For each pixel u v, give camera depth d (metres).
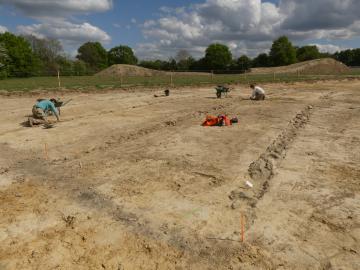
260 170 7.12
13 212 5.58
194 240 4.71
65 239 4.80
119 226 5.10
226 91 18.66
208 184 6.51
